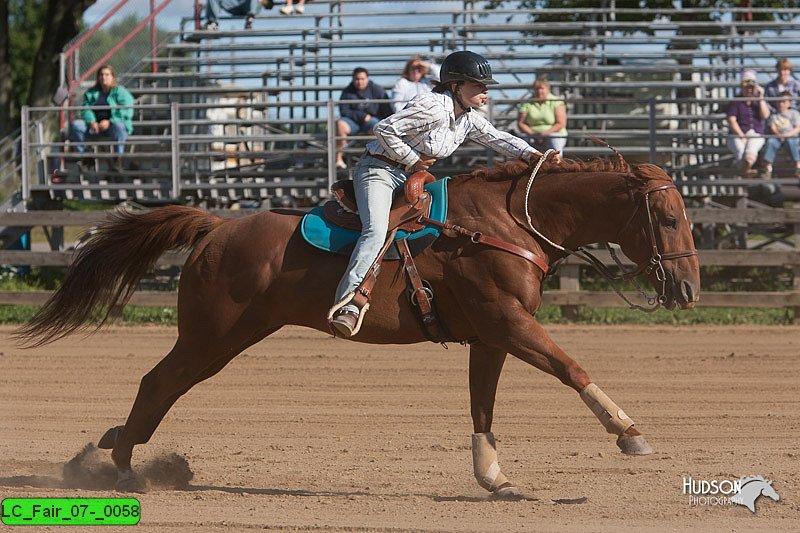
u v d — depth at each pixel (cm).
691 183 2289
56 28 3594
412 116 875
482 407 912
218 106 2431
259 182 2408
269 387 1500
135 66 2831
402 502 884
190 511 853
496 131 930
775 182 2264
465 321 900
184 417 1301
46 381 1555
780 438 1158
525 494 903
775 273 2467
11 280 2503
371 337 909
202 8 3064
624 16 3456
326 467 1045
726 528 800
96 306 1025
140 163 2577
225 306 916
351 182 923
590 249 2130
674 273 867
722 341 1877
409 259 888
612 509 858
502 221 891
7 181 2570
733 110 2344
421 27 3028
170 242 972
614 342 1869
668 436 1174
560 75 2895
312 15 3000
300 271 904
